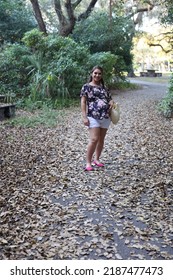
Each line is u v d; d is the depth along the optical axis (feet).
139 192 12.71
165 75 112.57
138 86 62.13
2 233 9.77
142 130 23.59
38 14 52.16
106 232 9.81
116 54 56.80
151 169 15.33
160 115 29.48
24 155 17.72
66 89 35.94
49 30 70.74
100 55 44.80
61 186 13.42
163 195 12.39
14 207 11.53
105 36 54.24
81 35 55.42
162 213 11.00
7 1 52.70
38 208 11.48
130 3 62.13
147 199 12.12
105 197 12.35
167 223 10.34
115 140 20.76
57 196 12.48
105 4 69.87
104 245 9.15
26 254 8.79
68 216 10.85
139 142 20.20
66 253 8.81
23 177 14.44
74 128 24.41
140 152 18.04
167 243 9.25
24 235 9.64
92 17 57.77
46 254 8.76
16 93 35.68
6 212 11.09
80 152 18.21
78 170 15.33
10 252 8.86
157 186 13.25
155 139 20.90
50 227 10.14
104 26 54.80
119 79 59.26
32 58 36.91
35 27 56.24
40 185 13.55
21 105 32.30
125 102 39.19
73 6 53.21
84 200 12.12
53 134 22.49
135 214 10.99
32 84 35.04
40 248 9.02
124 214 11.00
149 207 11.47
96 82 14.89
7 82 37.22
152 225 10.23
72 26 52.70
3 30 52.16
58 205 11.68
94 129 14.87
